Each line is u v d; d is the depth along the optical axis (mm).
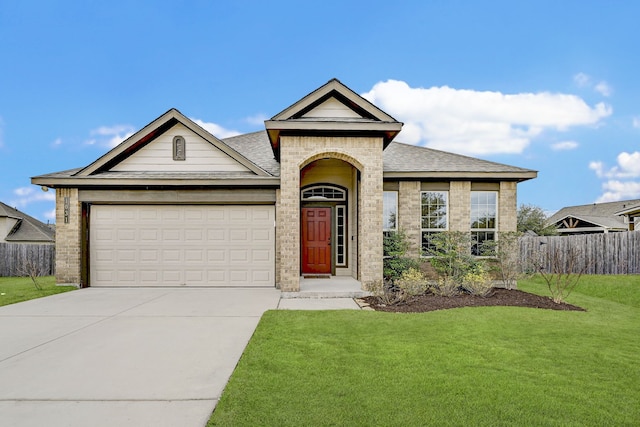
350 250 12477
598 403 3674
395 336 5746
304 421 3293
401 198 11383
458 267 9992
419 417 3381
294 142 9594
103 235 10938
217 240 10930
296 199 9539
